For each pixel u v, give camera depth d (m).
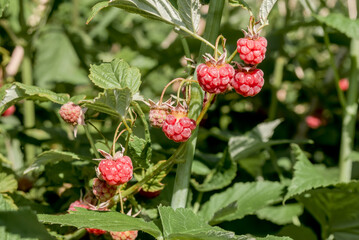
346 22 0.58
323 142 0.89
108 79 0.45
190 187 0.56
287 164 0.74
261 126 0.64
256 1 0.99
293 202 0.63
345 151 0.61
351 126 0.61
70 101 0.46
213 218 0.50
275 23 1.01
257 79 0.41
